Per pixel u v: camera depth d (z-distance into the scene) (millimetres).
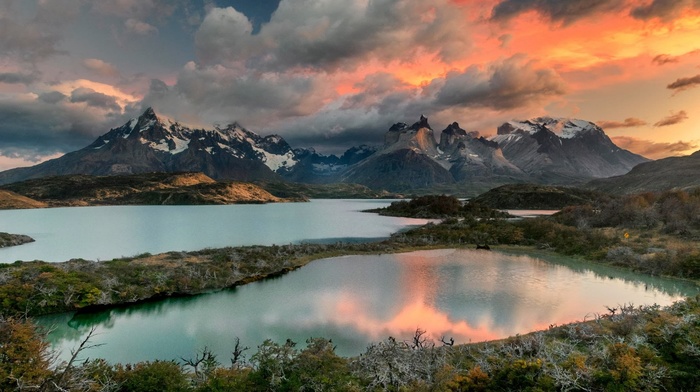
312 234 155875
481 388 27297
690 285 68062
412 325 49062
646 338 33812
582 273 78438
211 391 26109
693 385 26172
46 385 20625
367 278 74688
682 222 109375
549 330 43094
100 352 41688
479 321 50281
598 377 26562
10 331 23438
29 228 180500
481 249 109375
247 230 172500
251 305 57562
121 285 60219
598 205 178625
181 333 47031
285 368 28969
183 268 70938
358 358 35781
